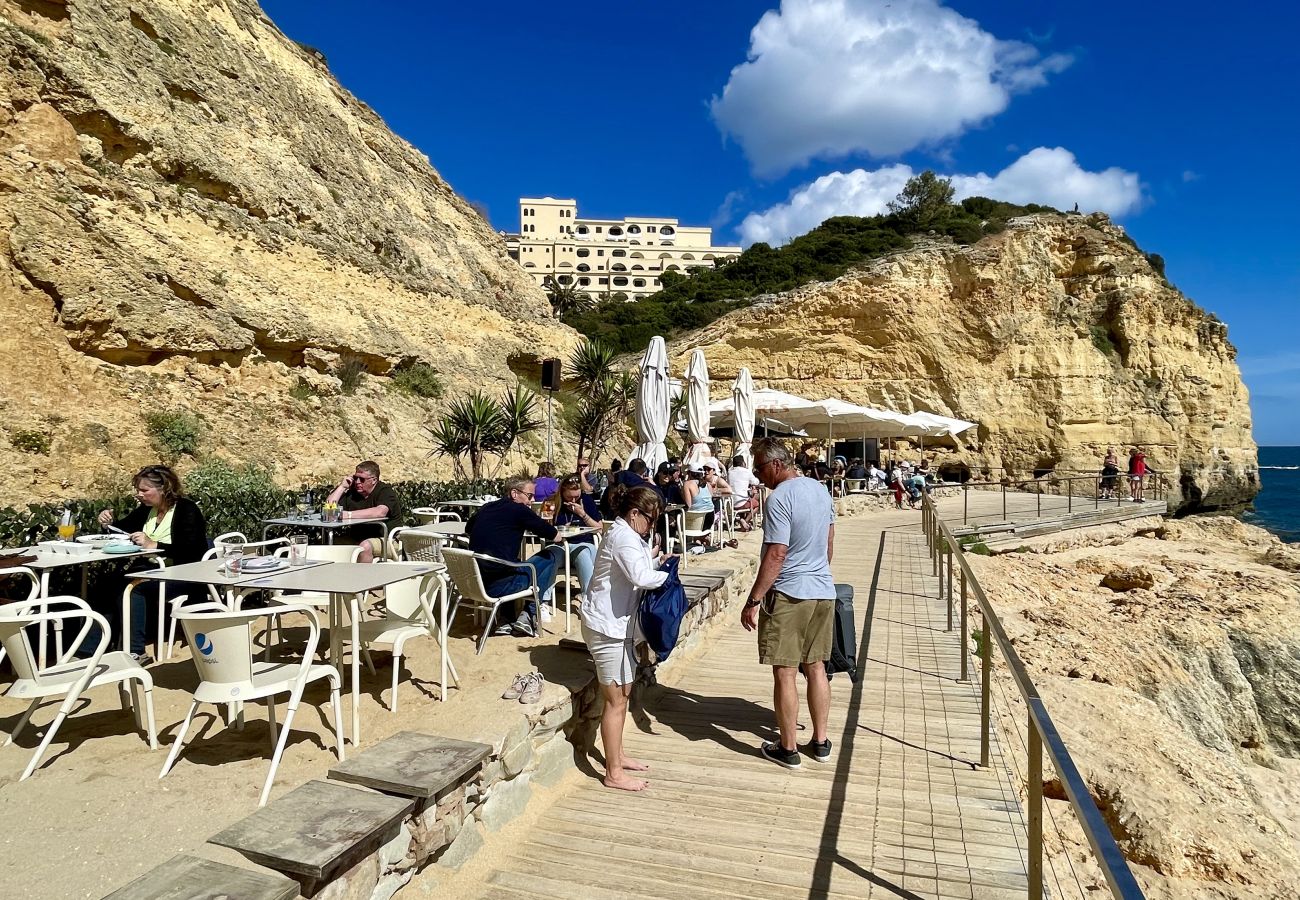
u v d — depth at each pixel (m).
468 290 30.55
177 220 17.33
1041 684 9.48
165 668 5.69
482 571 6.30
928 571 12.43
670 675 6.75
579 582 7.71
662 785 4.62
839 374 41.88
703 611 7.91
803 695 6.27
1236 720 13.47
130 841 3.19
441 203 34.16
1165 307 44.69
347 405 19.83
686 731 5.49
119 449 12.99
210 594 6.30
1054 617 13.37
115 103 16.47
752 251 59.34
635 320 53.84
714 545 11.72
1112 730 8.52
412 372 23.39
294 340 18.73
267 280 19.16
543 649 6.00
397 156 32.25
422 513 9.62
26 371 12.37
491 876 3.66
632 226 130.62
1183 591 16.70
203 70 20.53
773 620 4.80
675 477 11.26
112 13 17.77
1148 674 11.97
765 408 23.58
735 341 43.53
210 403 15.73
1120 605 15.59
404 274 26.09
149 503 6.19
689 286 58.56
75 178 14.87
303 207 22.27
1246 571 19.39
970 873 3.70
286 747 4.21
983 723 4.87
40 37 15.09
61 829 3.28
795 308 42.97
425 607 4.97
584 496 9.59
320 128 26.11
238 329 16.97
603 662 4.48
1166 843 6.44
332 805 3.17
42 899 2.77
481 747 3.78
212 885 2.63
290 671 4.04
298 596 5.84
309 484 16.16
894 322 41.88
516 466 24.11
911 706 5.98
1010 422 41.31
